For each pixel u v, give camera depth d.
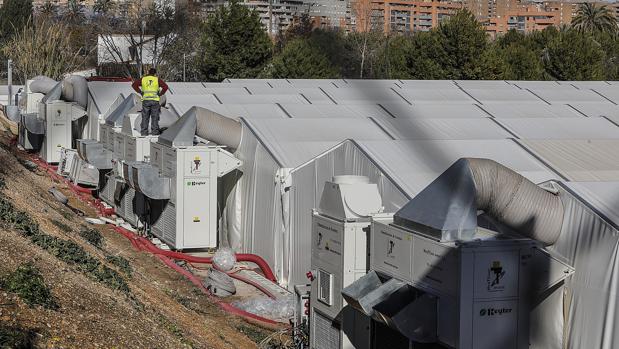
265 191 30.03
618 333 15.51
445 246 15.33
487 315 15.26
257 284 27.48
